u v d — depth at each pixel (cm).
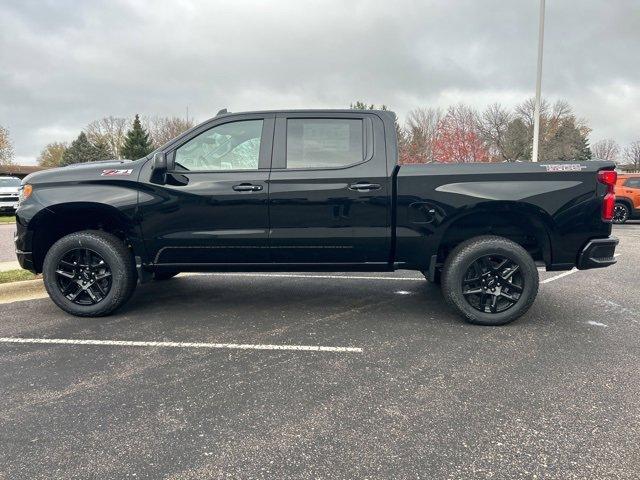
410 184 434
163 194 443
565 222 429
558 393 306
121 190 446
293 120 451
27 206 451
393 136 447
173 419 276
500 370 343
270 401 297
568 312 491
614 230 1431
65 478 223
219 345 395
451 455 239
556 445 247
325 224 443
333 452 243
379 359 364
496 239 435
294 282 637
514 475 224
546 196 425
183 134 454
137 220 447
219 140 453
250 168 446
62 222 481
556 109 5050
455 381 324
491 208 431
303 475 225
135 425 269
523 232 462
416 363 356
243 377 332
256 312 491
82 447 248
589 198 428
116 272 459
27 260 468
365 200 438
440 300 539
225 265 460
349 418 276
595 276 688
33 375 336
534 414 279
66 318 468
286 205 440
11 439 256
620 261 823
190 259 458
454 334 421
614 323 452
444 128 3900
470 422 271
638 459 235
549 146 4891
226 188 440
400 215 439
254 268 462
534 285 434
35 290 570
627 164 6406
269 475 225
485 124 4294
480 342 400
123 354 375
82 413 283
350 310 498
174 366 351
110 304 464
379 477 223
